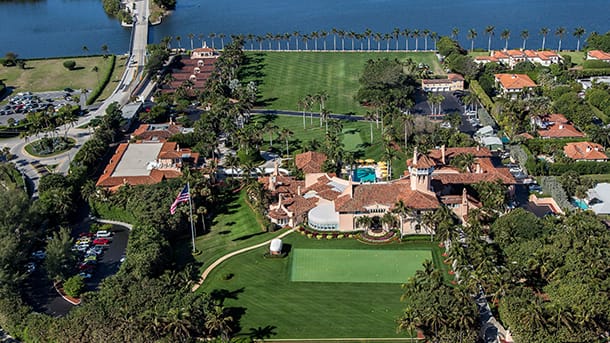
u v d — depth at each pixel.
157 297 162.25
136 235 193.75
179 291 165.88
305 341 156.12
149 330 151.12
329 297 173.62
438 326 147.62
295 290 177.38
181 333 151.12
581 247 166.25
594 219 186.75
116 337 150.38
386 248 196.75
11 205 193.12
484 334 155.50
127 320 153.88
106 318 156.62
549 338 144.25
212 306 160.50
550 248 169.00
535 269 166.75
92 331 153.50
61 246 183.00
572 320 144.62
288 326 162.12
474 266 165.88
